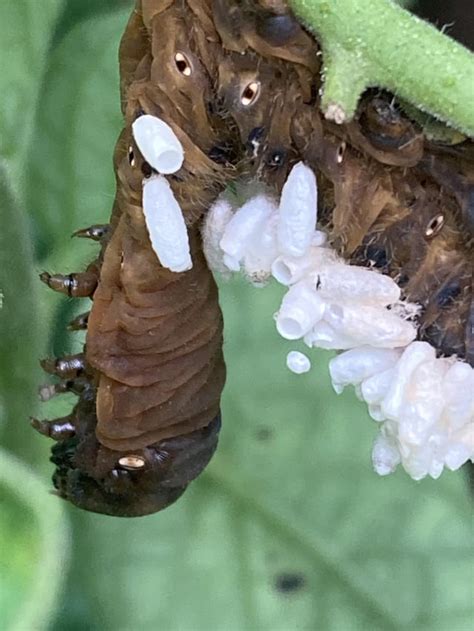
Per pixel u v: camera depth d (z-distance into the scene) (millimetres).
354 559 62
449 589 61
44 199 57
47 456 52
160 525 62
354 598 62
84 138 57
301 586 62
